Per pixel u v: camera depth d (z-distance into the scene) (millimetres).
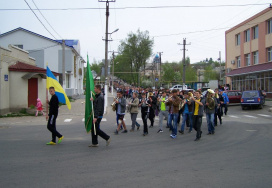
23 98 18859
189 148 8461
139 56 65625
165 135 11062
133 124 12141
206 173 5820
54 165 6395
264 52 32719
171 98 10773
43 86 21938
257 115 20141
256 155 7523
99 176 5570
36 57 35531
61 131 12023
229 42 42719
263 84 32594
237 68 39969
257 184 5133
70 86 39062
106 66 24859
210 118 11258
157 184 5098
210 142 9516
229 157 7285
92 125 8555
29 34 35469
